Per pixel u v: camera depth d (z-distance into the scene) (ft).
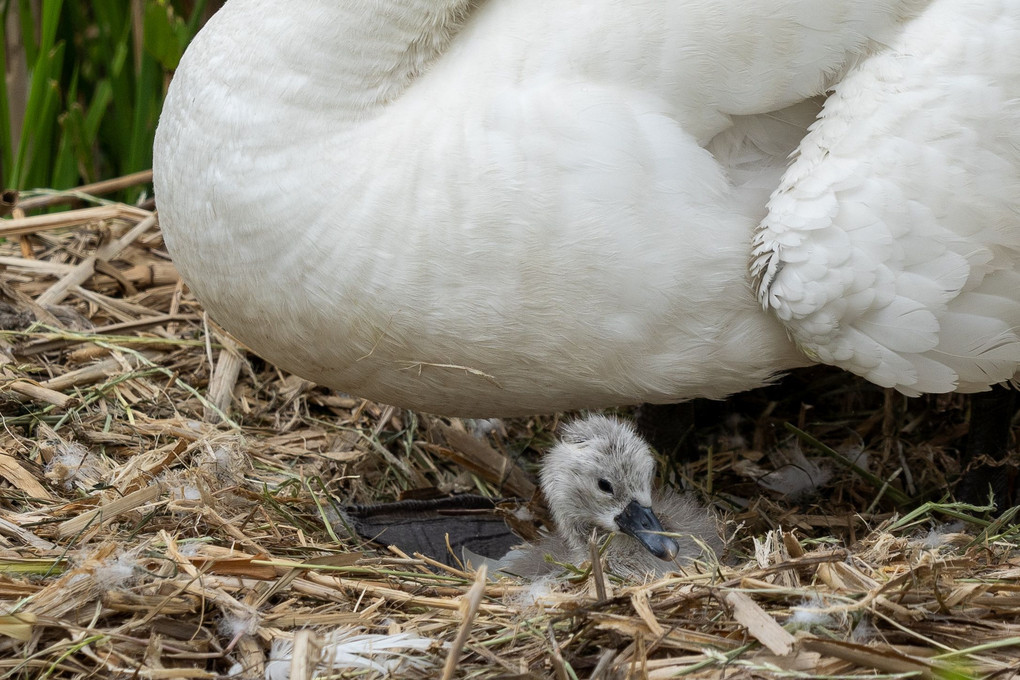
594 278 10.83
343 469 14.07
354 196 10.85
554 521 13.00
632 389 11.69
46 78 18.39
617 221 10.70
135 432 13.51
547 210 10.67
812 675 9.15
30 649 9.62
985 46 11.05
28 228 16.21
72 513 11.54
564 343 11.21
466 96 10.87
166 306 16.20
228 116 11.10
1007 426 13.44
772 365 11.78
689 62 10.87
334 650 9.52
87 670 9.54
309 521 12.51
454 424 14.92
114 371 14.57
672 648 9.55
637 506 12.21
